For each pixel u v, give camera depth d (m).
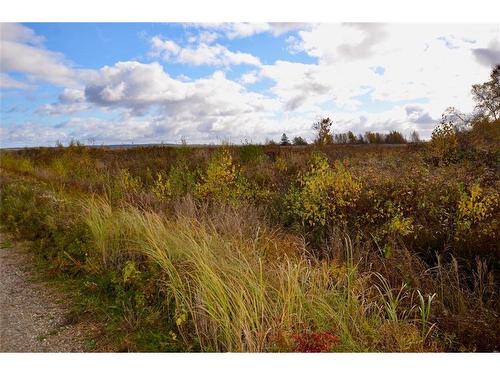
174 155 14.49
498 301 3.98
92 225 5.45
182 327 3.49
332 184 6.32
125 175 10.01
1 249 6.00
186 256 4.28
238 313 3.22
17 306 4.16
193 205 7.04
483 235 4.94
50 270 4.94
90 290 4.34
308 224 6.36
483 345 3.52
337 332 3.31
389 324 3.48
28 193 9.01
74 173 14.12
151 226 5.05
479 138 11.04
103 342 3.48
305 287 3.93
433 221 5.62
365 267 4.84
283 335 3.10
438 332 3.75
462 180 7.00
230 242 4.82
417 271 4.71
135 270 4.24
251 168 10.84
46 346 3.43
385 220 5.84
